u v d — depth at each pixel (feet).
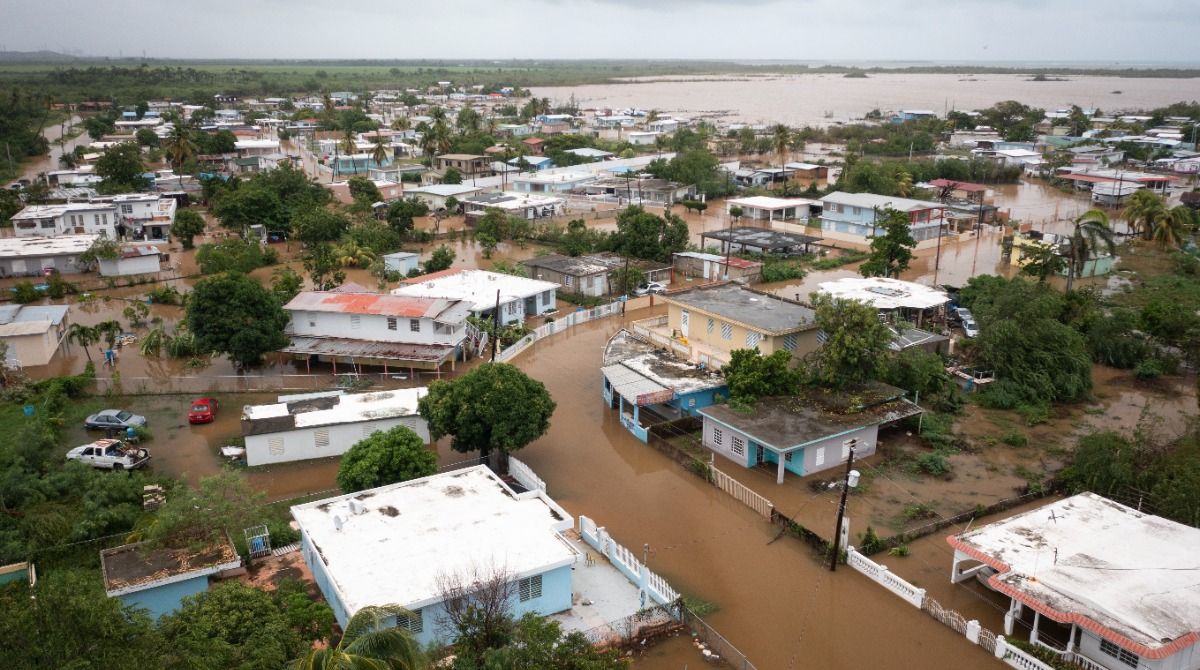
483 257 309.83
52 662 61.52
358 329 189.47
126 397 172.86
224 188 388.78
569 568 99.50
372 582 91.50
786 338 166.91
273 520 117.70
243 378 177.17
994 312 186.39
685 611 101.14
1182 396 176.04
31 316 203.62
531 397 138.41
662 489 137.90
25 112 622.95
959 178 476.13
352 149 513.04
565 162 539.29
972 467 143.33
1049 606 91.50
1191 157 504.02
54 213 311.88
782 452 133.69
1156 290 246.27
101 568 98.63
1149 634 85.25
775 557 117.80
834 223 340.18
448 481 117.91
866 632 101.19
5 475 119.85
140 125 634.84
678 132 609.83
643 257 286.05
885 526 124.57
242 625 77.97
